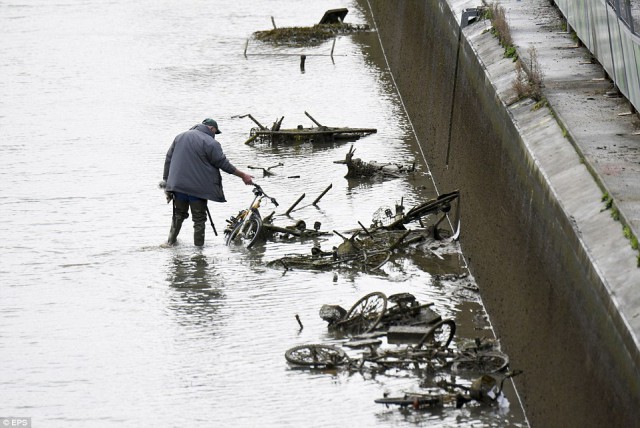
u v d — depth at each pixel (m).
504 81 38.75
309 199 46.50
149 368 32.31
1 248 42.06
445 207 41.62
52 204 46.56
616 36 35.12
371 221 43.81
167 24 78.62
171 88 63.47
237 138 54.81
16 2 86.06
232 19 80.06
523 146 33.12
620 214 26.23
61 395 30.95
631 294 23.11
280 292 37.41
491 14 45.78
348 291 37.28
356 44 73.38
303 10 82.81
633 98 32.94
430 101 52.97
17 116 58.81
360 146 53.59
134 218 45.03
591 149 30.88
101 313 36.31
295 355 32.41
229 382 31.23
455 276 38.53
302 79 65.38
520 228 32.62
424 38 57.28
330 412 29.22
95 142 54.44
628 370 21.95
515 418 29.22
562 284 27.50
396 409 29.16
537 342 29.38
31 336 34.75
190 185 41.31
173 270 39.69
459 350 31.95
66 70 67.75
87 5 84.75
